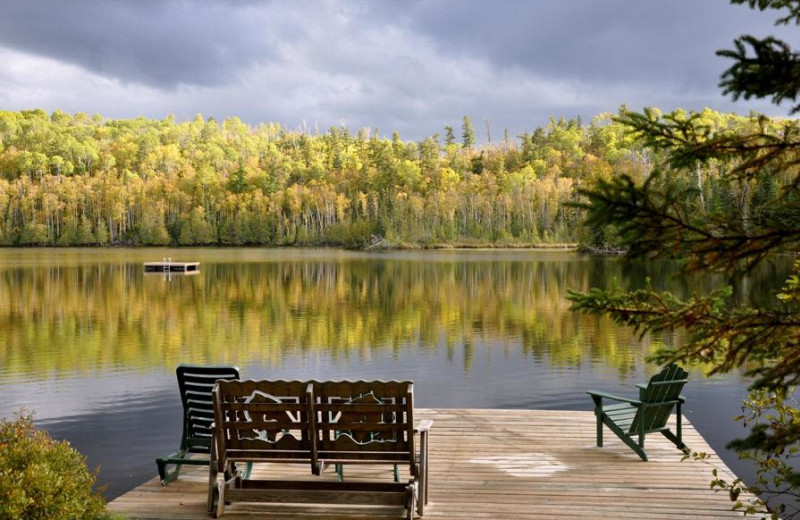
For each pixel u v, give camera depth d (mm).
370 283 31453
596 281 30719
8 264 49188
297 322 18000
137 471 6512
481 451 5586
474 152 128750
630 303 2447
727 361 2365
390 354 13094
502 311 20109
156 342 14664
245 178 113625
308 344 14367
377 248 86500
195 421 5008
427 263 50000
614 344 13914
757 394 3885
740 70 1973
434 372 11305
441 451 5594
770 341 2350
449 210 91312
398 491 4246
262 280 33750
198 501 4543
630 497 4551
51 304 22406
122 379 10719
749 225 2107
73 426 8023
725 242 2078
